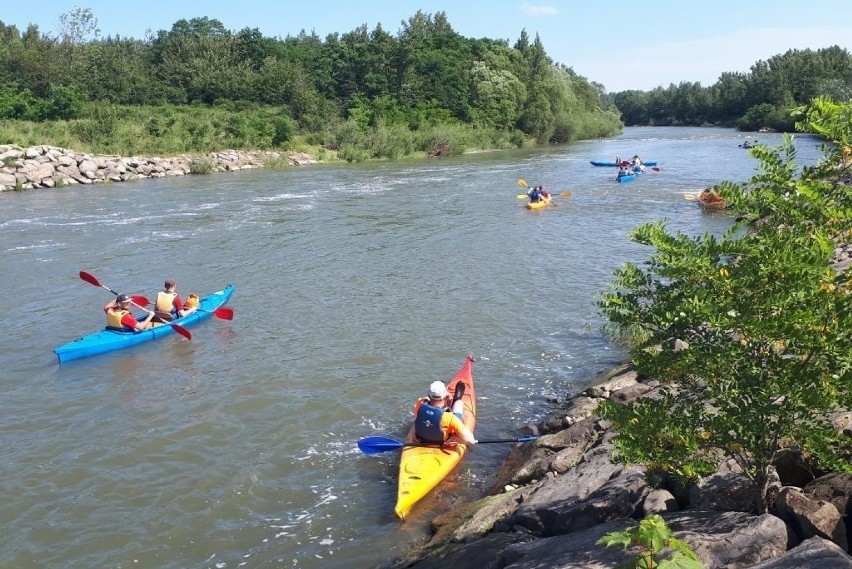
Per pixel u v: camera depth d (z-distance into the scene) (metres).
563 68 96.25
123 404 10.00
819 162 4.66
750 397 4.48
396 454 8.62
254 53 68.62
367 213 25.95
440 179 37.53
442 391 8.41
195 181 37.31
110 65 58.34
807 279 4.05
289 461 8.40
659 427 4.57
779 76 85.88
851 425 5.30
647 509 5.39
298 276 16.83
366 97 64.69
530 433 8.81
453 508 7.36
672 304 4.64
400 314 13.77
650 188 31.81
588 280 16.00
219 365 11.37
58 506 7.52
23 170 34.00
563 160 49.00
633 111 122.75
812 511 4.44
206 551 6.74
